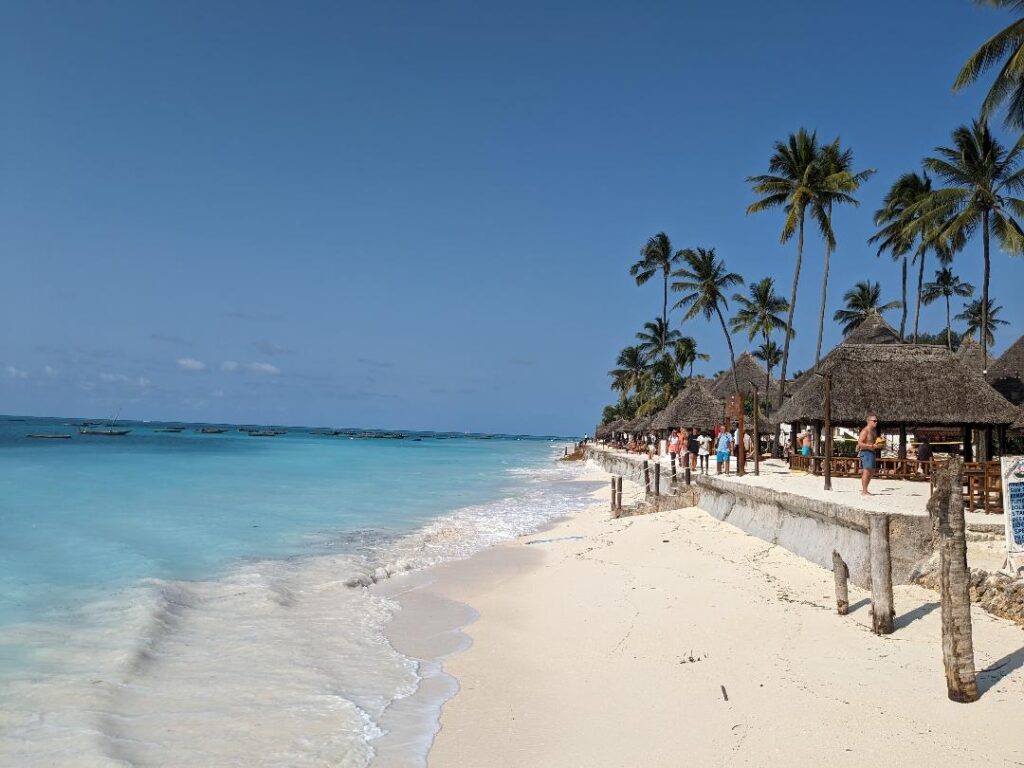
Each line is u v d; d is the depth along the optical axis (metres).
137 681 7.77
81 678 7.72
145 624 9.59
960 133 31.20
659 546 15.34
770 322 52.62
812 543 12.48
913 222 31.19
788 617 9.39
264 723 6.85
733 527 16.42
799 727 6.34
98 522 18.61
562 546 16.98
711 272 47.75
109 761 5.87
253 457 54.16
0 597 10.81
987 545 10.15
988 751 5.74
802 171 37.03
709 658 8.27
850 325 59.97
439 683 8.05
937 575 9.77
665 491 25.14
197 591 11.92
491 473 50.41
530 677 8.20
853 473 20.14
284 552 15.80
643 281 66.06
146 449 59.22
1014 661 7.22
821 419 20.45
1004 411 19.50
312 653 9.04
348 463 52.69
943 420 19.58
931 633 8.30
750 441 33.50
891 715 6.44
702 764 5.83
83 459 44.31
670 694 7.34
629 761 5.97
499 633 10.06
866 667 7.54
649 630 9.51
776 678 7.49
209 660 8.64
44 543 15.34
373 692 7.75
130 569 13.07
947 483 6.64
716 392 45.16
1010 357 28.06
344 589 12.56
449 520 22.58
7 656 8.30
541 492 34.91
